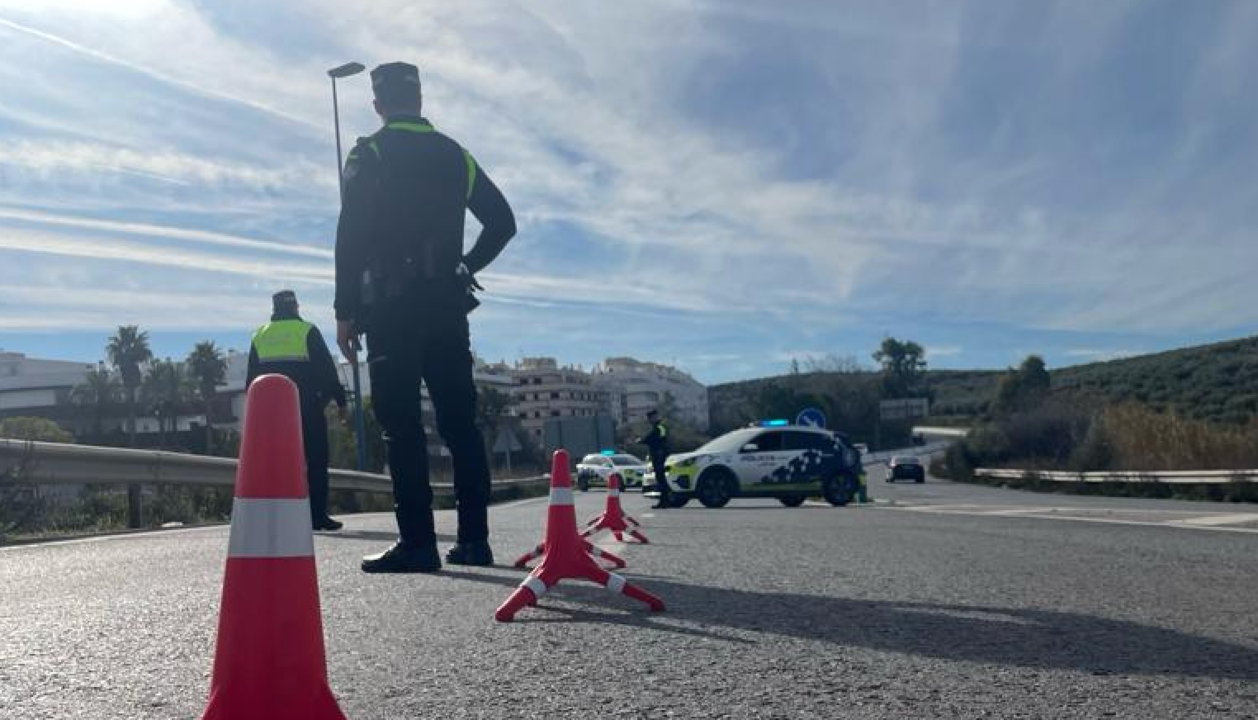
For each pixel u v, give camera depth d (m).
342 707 3.16
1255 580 6.27
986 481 53.78
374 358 6.31
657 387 159.00
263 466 2.30
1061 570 6.77
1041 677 3.61
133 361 64.50
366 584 5.71
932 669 3.71
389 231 6.28
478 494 6.79
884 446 117.88
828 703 3.25
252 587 2.26
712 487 23.20
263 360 10.92
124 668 3.69
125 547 8.66
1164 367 92.00
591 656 3.88
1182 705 3.26
